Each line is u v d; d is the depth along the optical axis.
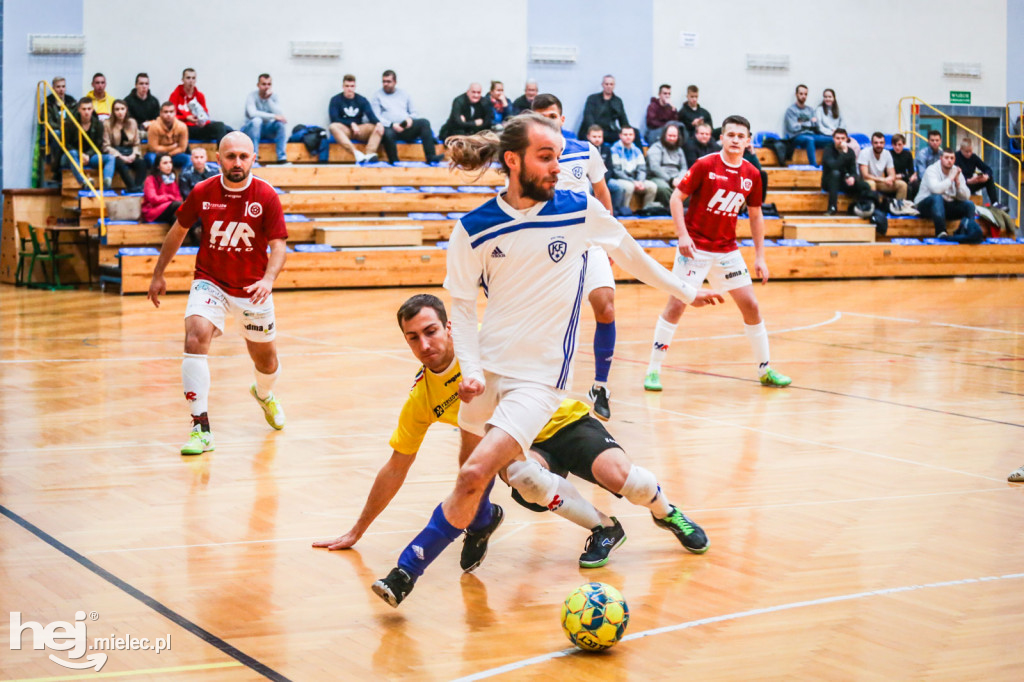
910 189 19.69
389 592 3.54
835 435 6.56
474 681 3.10
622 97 19.62
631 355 9.91
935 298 15.28
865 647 3.34
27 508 4.88
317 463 5.79
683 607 3.71
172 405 7.36
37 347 9.97
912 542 4.45
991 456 6.03
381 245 16.48
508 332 3.58
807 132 19.94
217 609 3.66
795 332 11.56
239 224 6.12
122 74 17.03
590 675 3.13
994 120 22.11
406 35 18.39
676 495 5.18
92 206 15.67
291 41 17.78
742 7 20.09
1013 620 3.57
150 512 4.84
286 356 9.55
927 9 21.27
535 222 3.55
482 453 3.48
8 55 16.45
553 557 4.30
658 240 17.69
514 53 19.00
